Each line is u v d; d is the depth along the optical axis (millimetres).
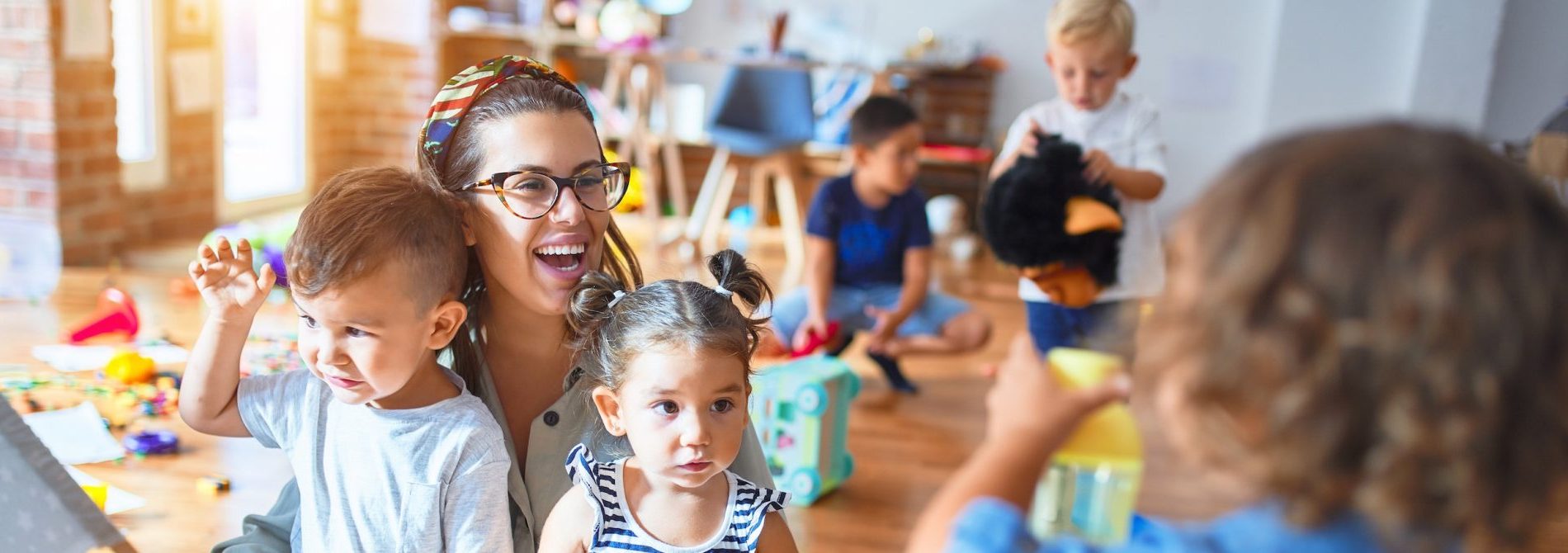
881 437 2818
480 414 1228
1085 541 748
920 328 3244
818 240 3105
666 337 1178
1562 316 586
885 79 5344
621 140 5969
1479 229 585
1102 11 2711
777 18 5430
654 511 1222
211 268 1253
